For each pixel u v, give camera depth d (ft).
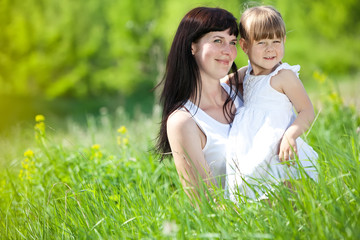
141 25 101.76
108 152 17.71
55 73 117.50
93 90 114.93
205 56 11.36
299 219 8.82
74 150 17.81
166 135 12.17
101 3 116.06
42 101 111.65
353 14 110.63
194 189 10.59
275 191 9.62
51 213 11.84
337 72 101.55
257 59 11.31
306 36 105.19
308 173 10.48
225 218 9.14
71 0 116.67
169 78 11.84
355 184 9.63
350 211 8.68
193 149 10.84
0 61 114.73
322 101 21.68
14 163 16.12
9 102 109.60
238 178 10.74
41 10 117.80
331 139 16.15
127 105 102.89
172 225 8.79
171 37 14.38
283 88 11.04
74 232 10.40
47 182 14.88
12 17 115.85
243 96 12.26
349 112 20.03
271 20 10.98
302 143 10.98
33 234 11.01
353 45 106.42
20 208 13.26
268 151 10.63
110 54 117.19
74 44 116.78
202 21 11.35
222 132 11.37
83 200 11.57
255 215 9.18
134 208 10.80
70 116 97.55
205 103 11.75
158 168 14.37
